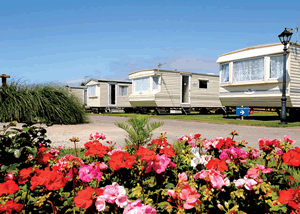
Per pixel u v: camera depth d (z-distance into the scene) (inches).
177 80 710.5
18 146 87.9
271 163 127.5
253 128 358.9
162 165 73.2
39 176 59.7
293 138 255.8
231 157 89.1
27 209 69.3
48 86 396.8
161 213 69.7
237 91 508.4
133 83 743.1
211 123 451.5
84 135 262.4
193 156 88.8
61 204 73.9
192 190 54.4
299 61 437.1
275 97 443.8
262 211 72.1
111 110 882.1
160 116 616.4
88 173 68.4
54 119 377.1
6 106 330.0
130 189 82.7
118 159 75.3
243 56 485.1
